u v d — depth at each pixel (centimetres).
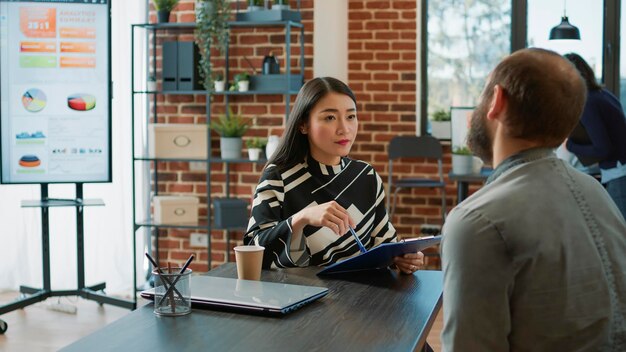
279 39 552
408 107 630
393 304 193
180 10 558
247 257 214
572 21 618
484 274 128
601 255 135
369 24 630
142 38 557
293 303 184
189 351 153
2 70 457
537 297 129
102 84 469
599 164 430
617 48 613
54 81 464
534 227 129
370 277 226
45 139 465
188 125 534
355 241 250
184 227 536
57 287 557
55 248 555
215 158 540
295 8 554
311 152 255
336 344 159
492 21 628
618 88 615
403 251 222
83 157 471
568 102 136
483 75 632
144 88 560
